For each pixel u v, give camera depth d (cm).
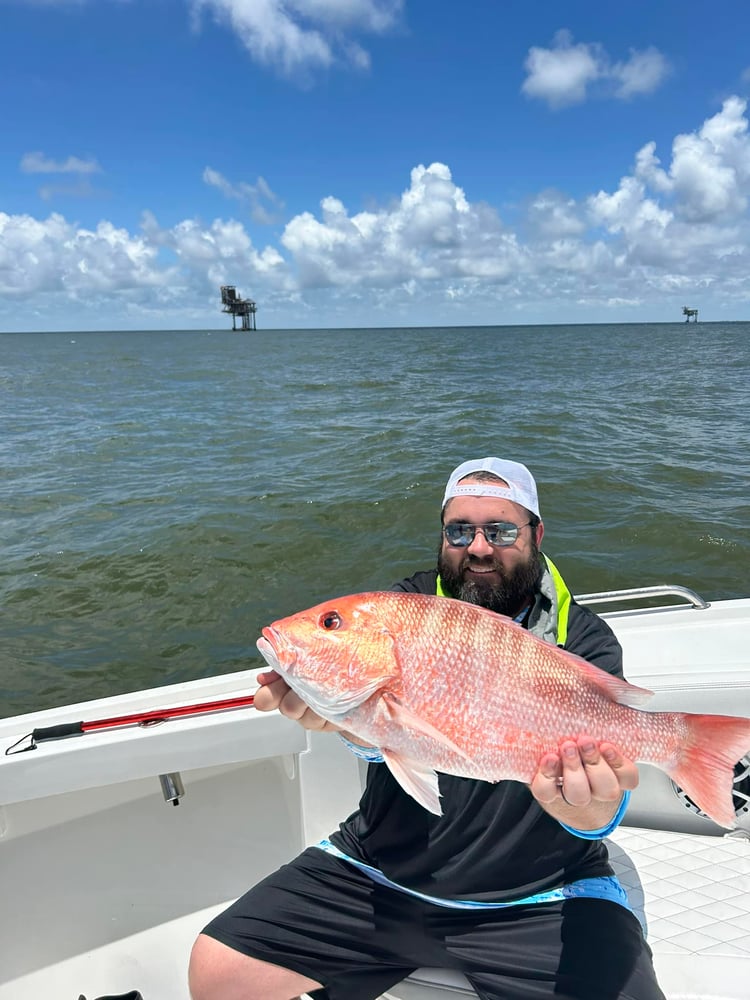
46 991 235
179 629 646
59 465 1310
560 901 182
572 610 212
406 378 2917
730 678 253
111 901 251
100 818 247
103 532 893
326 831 255
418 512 930
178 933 254
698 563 744
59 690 555
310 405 2067
